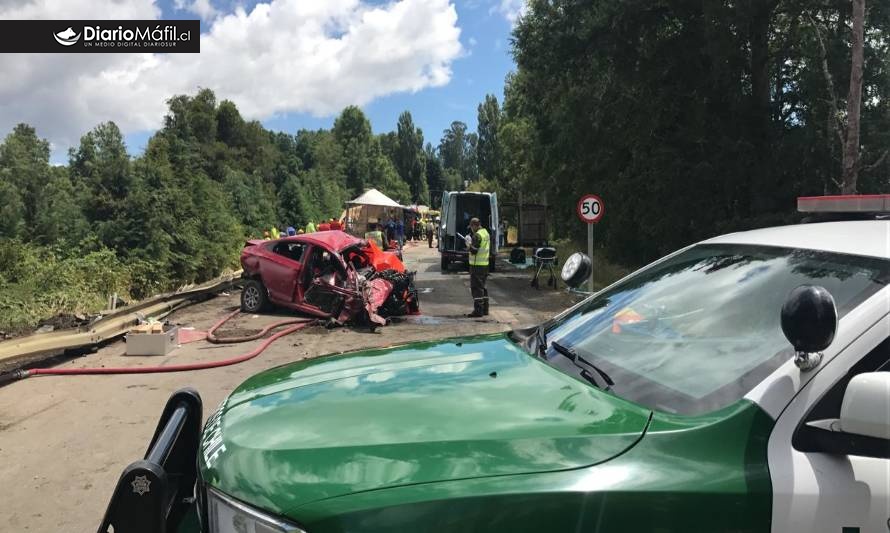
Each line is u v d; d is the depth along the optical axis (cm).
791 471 149
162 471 173
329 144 7250
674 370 200
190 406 240
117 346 875
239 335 952
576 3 1678
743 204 1616
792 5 1412
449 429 169
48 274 1180
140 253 1470
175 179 1761
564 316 293
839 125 1380
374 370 233
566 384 201
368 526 140
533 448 157
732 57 1470
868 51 1392
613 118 1828
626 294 279
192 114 4378
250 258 1180
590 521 142
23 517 371
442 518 140
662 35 1652
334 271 1104
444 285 1773
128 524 168
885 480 149
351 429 173
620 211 1941
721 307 221
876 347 160
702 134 1557
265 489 155
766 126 1535
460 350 262
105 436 511
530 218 2930
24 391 645
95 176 1533
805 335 152
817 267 200
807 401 157
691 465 151
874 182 1435
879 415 138
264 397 213
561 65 1788
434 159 12162
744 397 166
